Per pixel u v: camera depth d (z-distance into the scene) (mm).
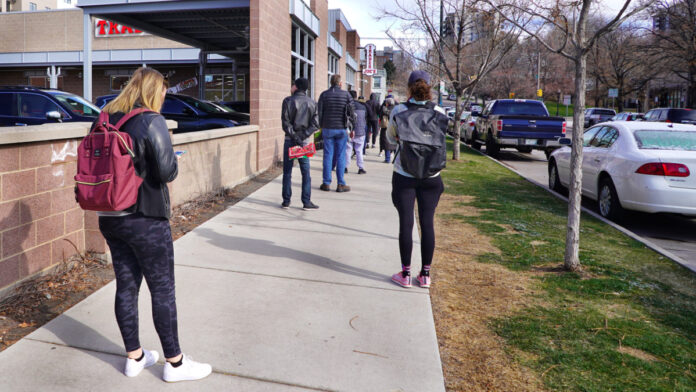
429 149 4070
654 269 5273
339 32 26078
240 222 6539
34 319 3629
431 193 4375
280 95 11875
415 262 5254
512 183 11039
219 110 12234
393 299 4223
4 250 3787
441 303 4207
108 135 2488
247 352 3254
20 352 3141
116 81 27969
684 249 6609
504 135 16078
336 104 8531
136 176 2562
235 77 21609
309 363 3152
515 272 5066
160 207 2686
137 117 2607
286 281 4527
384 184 9914
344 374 3045
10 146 3785
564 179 9797
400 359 3246
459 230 6699
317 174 10883
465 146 20922
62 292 4078
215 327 3584
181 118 11594
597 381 3062
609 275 5012
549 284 4730
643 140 7699
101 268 4621
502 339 3602
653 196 7074
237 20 14898
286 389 2865
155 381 2895
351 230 6363
